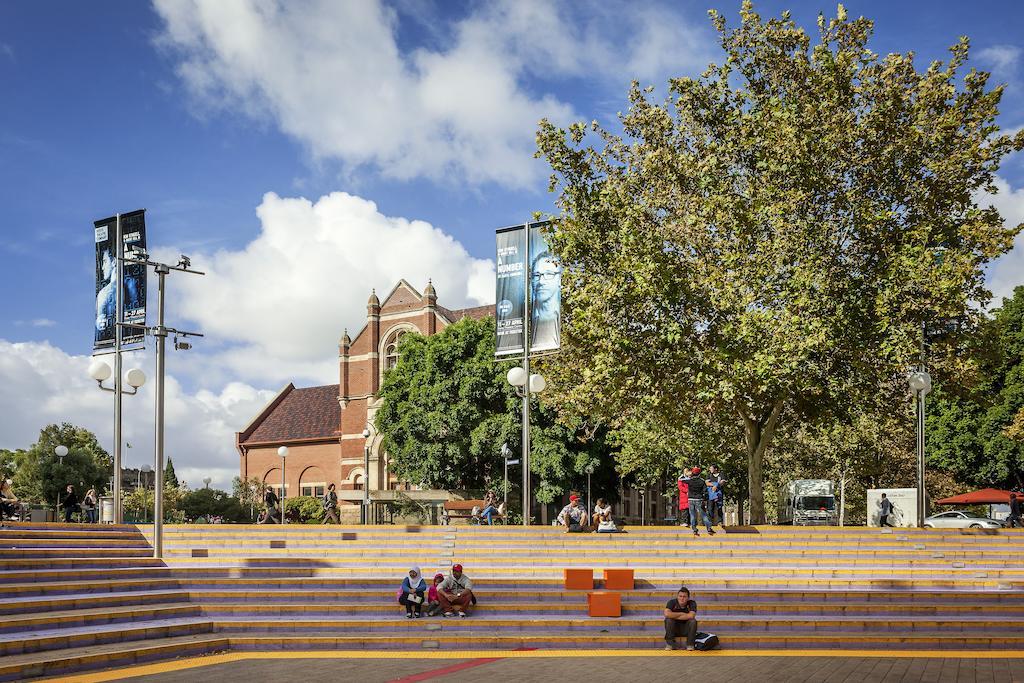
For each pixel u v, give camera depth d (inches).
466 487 2262.6
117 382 1257.4
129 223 1267.2
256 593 880.9
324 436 3159.5
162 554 1007.6
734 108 1245.7
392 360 2847.0
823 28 1196.5
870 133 1119.0
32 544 953.5
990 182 1148.5
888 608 793.6
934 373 1157.1
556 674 590.6
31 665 586.9
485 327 2206.0
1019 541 981.8
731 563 960.3
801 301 1055.0
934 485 2198.6
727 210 1147.9
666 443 1801.2
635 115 1261.1
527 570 975.0
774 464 2121.1
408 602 821.2
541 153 1269.7
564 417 1450.5
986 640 693.9
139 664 653.3
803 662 629.3
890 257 1086.4
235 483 2832.2
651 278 1122.0
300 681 571.8
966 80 1133.7
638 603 833.5
